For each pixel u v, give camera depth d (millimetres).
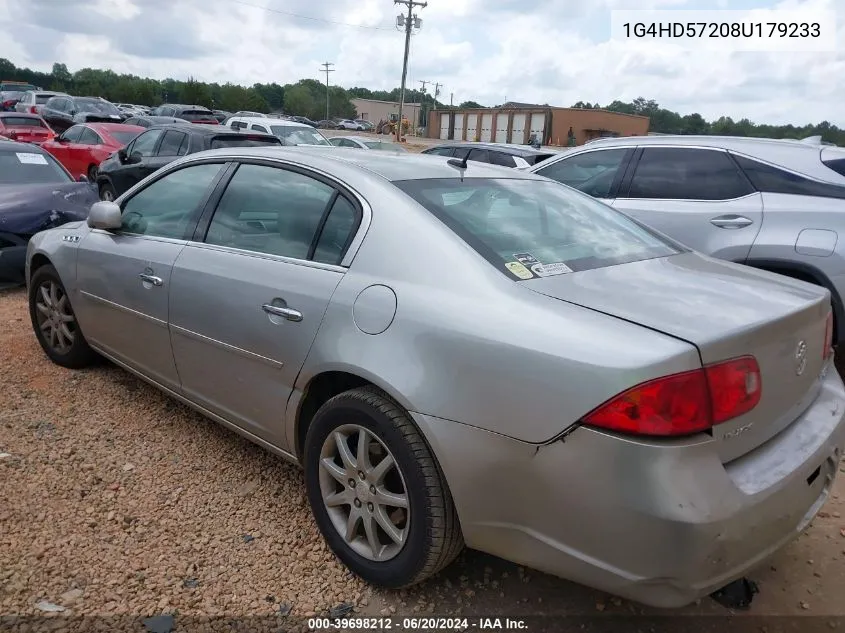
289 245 2914
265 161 3234
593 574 2016
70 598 2439
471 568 2734
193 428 3758
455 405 2186
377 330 2414
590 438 1938
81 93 79562
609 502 1923
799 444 2256
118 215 3730
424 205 2639
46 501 3000
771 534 2082
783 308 2250
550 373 2008
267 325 2805
